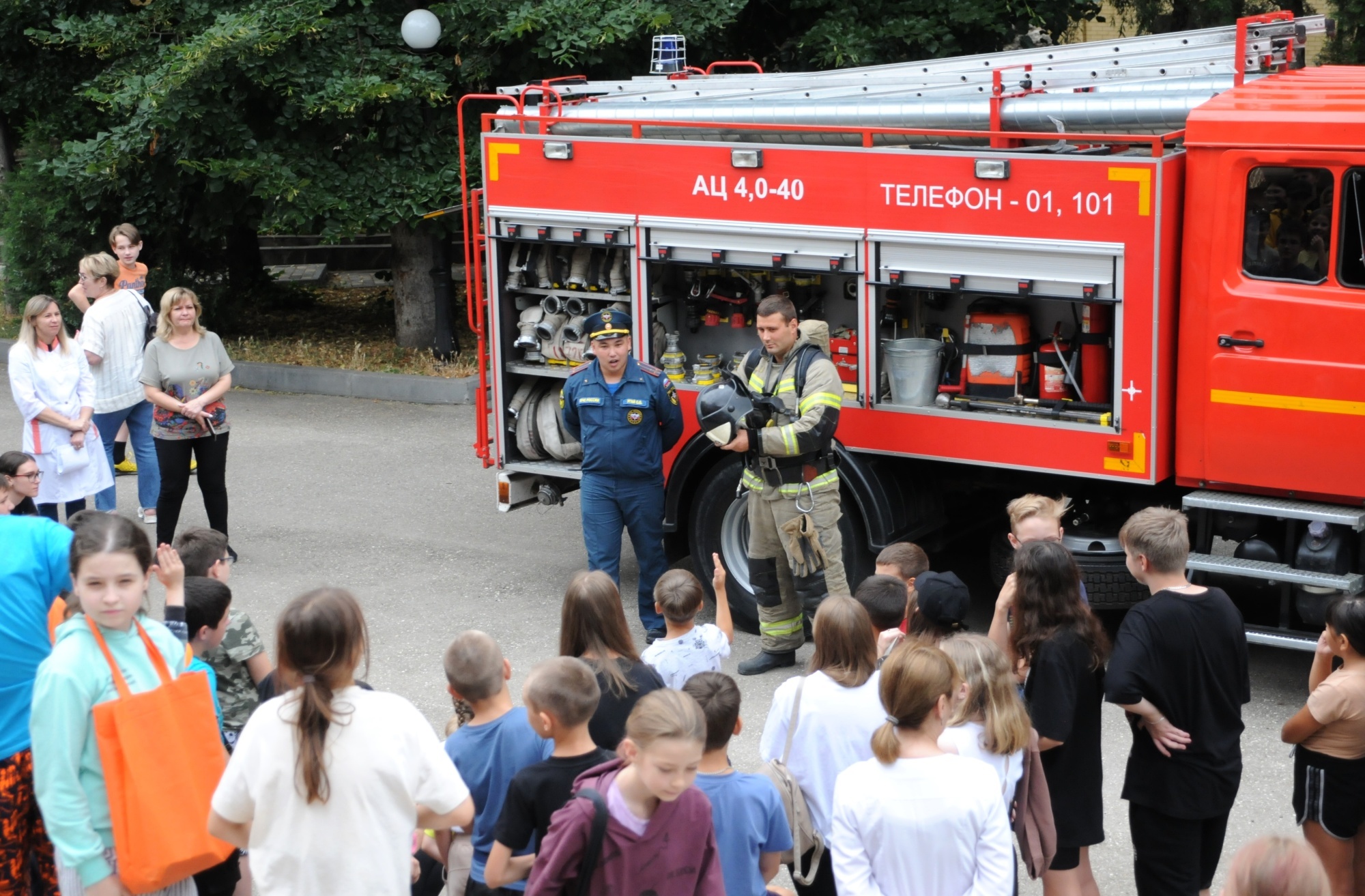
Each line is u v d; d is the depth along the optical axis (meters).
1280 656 7.17
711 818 3.33
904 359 7.12
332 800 3.25
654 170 7.55
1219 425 6.43
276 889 3.28
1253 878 2.64
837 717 4.04
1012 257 6.68
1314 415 6.19
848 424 7.32
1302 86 6.43
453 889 4.15
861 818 3.38
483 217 8.26
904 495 7.35
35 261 14.38
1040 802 4.08
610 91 8.82
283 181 12.16
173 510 8.52
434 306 14.00
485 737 3.94
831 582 6.94
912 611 4.39
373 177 12.70
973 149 6.91
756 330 8.00
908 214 6.89
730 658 7.37
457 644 3.95
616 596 4.32
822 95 7.88
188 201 13.79
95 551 3.63
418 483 10.59
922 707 3.37
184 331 8.35
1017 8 13.07
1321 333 6.12
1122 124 6.71
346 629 3.28
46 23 13.69
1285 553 6.42
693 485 7.82
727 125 7.47
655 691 3.25
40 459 8.38
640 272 7.72
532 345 8.18
